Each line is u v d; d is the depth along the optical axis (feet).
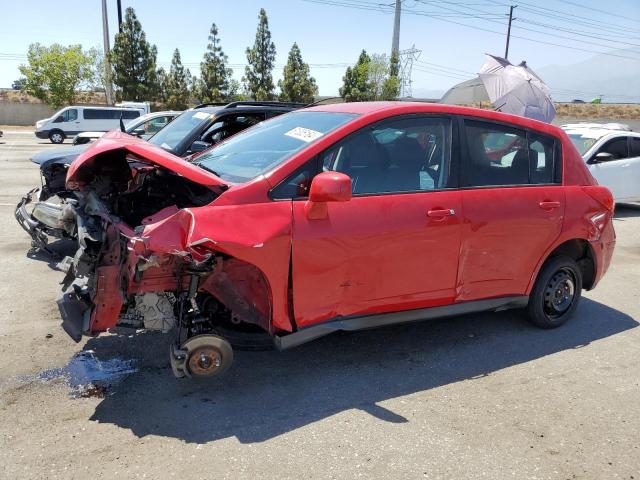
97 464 9.05
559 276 15.33
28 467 8.89
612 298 18.94
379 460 9.46
